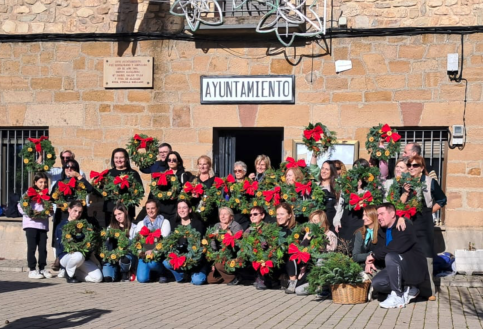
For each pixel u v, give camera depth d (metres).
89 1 11.77
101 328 6.68
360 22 10.85
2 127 12.10
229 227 9.53
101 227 10.30
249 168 13.30
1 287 9.29
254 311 7.59
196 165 11.43
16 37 11.88
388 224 8.12
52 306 7.83
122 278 9.98
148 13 11.55
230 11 10.98
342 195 9.02
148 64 11.51
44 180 10.23
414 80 10.68
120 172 10.32
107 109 11.69
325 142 9.91
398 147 9.40
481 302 8.20
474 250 10.09
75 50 11.77
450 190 10.57
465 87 10.52
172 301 8.22
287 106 11.11
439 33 10.57
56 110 11.84
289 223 9.06
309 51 11.02
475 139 10.48
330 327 6.76
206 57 11.37
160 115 11.52
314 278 8.21
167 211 10.01
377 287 8.08
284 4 10.95
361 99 10.86
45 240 10.30
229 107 11.30
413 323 6.96
